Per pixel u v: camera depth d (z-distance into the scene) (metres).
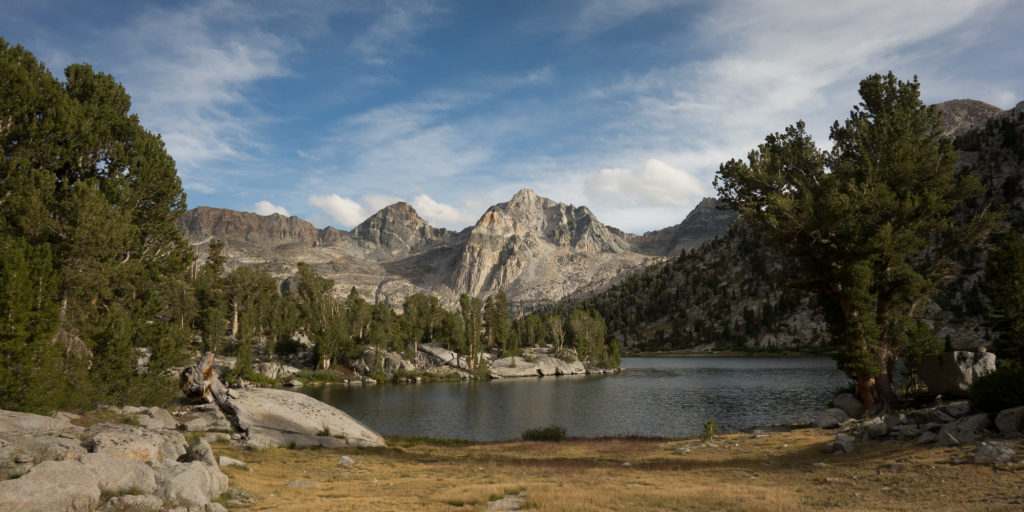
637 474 26.98
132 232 37.53
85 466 14.34
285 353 128.00
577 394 96.38
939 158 41.50
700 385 108.62
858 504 17.36
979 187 41.62
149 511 13.97
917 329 44.81
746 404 77.62
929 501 16.94
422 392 101.19
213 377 42.28
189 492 15.48
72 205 32.72
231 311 131.38
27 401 25.03
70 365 31.89
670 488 21.38
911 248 39.50
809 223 40.59
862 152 42.91
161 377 41.91
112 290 39.03
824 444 31.89
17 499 11.81
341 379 118.31
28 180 31.89
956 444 24.12
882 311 42.22
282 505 17.56
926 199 41.03
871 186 41.00
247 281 131.88
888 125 42.78
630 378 133.25
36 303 27.27
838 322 42.47
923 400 40.69
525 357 155.88
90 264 34.03
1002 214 40.25
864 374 40.38
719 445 37.47
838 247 41.88
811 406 73.06
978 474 19.20
